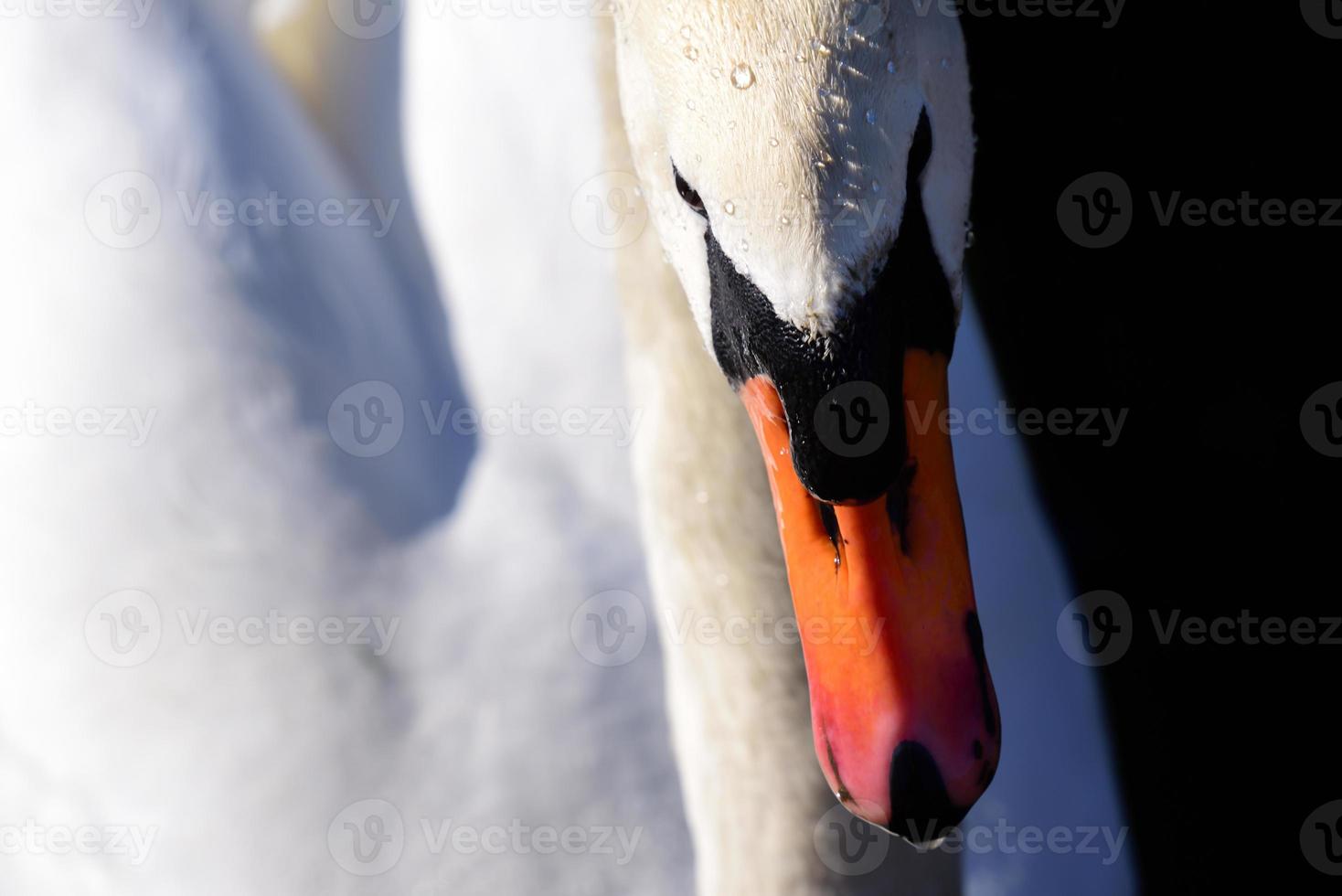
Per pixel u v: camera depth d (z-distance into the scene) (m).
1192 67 12.21
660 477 6.02
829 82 3.46
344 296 8.23
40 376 7.68
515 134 8.52
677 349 5.93
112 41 8.00
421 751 7.35
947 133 3.91
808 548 3.93
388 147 8.98
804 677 5.95
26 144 7.88
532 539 7.77
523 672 7.50
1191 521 10.27
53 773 7.36
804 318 3.52
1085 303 11.40
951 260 3.93
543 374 8.23
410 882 7.20
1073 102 12.11
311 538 7.59
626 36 4.36
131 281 7.77
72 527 7.53
